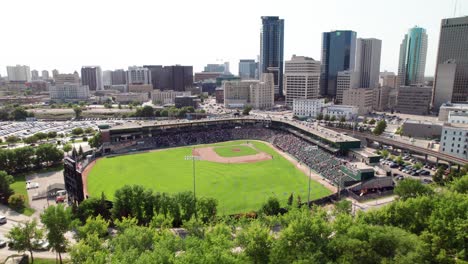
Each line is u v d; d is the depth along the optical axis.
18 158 152.62
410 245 65.06
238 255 66.56
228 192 128.00
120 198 97.88
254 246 68.88
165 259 60.66
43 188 132.88
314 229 70.69
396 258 62.19
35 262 79.75
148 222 96.69
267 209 99.31
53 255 84.06
